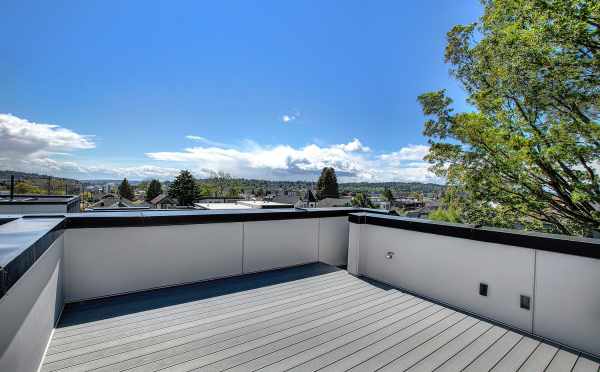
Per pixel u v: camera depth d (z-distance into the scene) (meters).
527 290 2.59
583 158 6.10
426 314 2.85
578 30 5.39
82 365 1.76
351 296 3.25
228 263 3.71
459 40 8.59
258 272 3.97
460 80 8.84
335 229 4.80
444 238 3.20
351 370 1.85
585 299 2.28
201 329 2.33
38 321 1.68
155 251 3.18
